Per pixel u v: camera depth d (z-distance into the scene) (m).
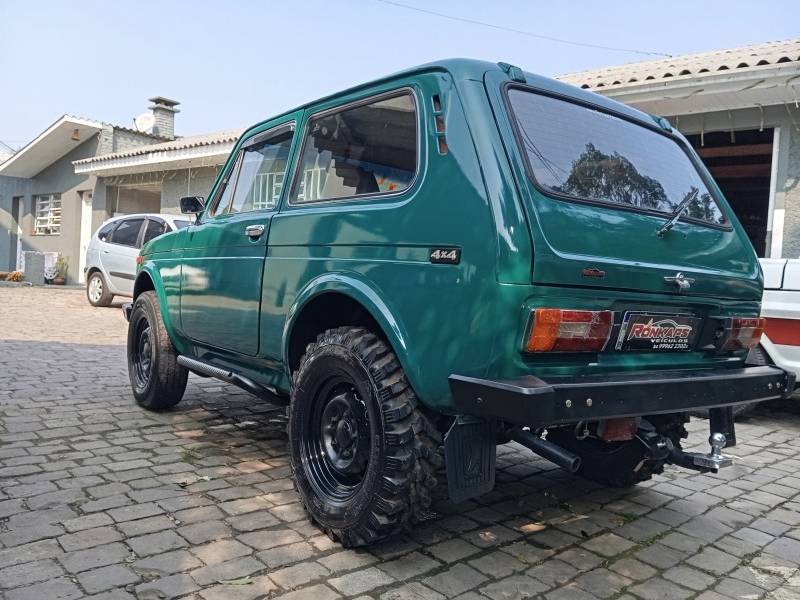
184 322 4.45
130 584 2.48
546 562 2.86
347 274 2.93
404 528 2.73
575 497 3.71
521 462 4.34
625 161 3.02
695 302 2.93
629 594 2.61
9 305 13.16
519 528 3.22
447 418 2.79
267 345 3.50
